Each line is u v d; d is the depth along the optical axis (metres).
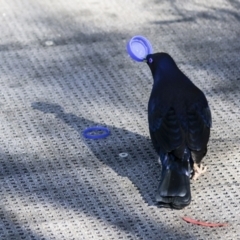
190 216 10.83
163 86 11.66
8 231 10.62
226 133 12.67
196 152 10.95
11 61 15.10
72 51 15.45
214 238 10.41
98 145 12.48
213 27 16.19
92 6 17.19
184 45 15.54
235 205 11.05
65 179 11.69
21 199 11.27
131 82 14.32
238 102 13.55
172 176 10.83
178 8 17.02
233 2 17.22
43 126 13.00
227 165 11.91
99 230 10.61
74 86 14.22
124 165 11.98
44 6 17.20
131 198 11.23
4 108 13.52
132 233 10.54
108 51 15.41
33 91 14.05
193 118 11.18
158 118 11.28
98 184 11.56
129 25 16.34
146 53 12.80
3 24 16.48
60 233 10.55
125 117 13.22
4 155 12.27
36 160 12.13
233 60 14.97
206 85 14.12
